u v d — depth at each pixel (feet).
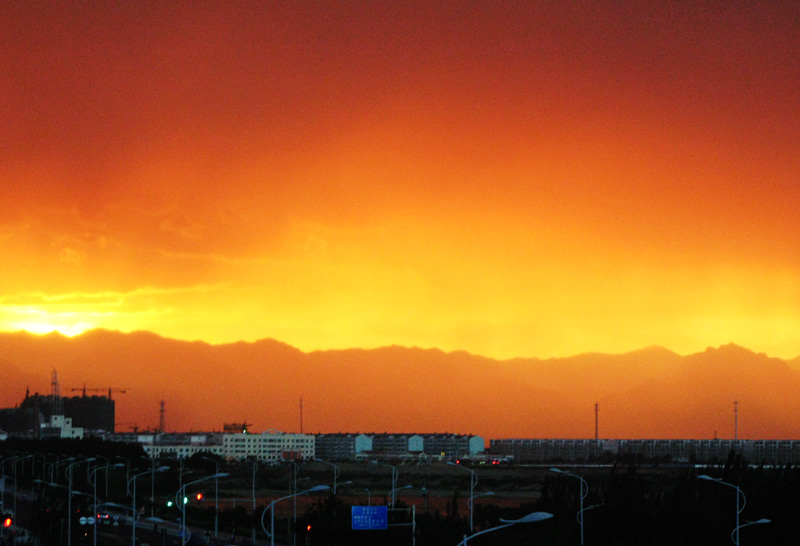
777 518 471.62
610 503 502.38
